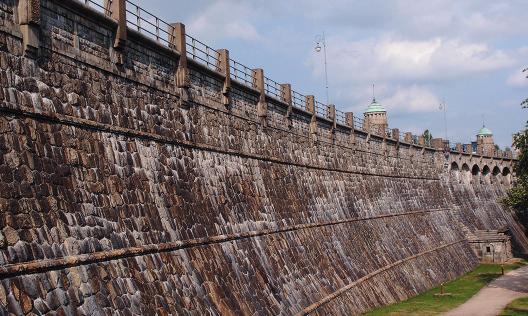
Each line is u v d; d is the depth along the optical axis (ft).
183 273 99.19
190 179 113.70
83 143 85.25
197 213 112.27
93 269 79.10
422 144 314.35
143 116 102.32
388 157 264.52
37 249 70.59
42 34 80.12
